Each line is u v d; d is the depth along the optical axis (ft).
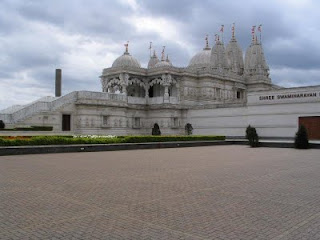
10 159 81.00
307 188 45.78
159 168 65.51
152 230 27.73
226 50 287.48
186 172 60.23
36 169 63.10
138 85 240.12
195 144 140.97
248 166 69.41
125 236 26.30
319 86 161.27
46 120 162.20
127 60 233.55
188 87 226.58
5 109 197.47
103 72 228.02
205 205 36.01
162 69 216.95
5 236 26.22
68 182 49.32
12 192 42.29
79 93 178.19
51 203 36.65
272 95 177.68
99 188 45.01
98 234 26.73
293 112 169.58
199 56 263.70
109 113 190.49
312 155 95.91
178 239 25.70
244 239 25.75
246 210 34.01
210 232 27.27
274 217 31.58
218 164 72.74
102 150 110.11
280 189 44.98
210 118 206.69
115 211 33.50
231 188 45.47
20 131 136.56
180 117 221.66
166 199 38.73
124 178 53.21
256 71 270.67
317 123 161.99
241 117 191.72
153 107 219.00
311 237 26.22
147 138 126.82
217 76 235.40
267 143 135.13
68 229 27.91
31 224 29.25
